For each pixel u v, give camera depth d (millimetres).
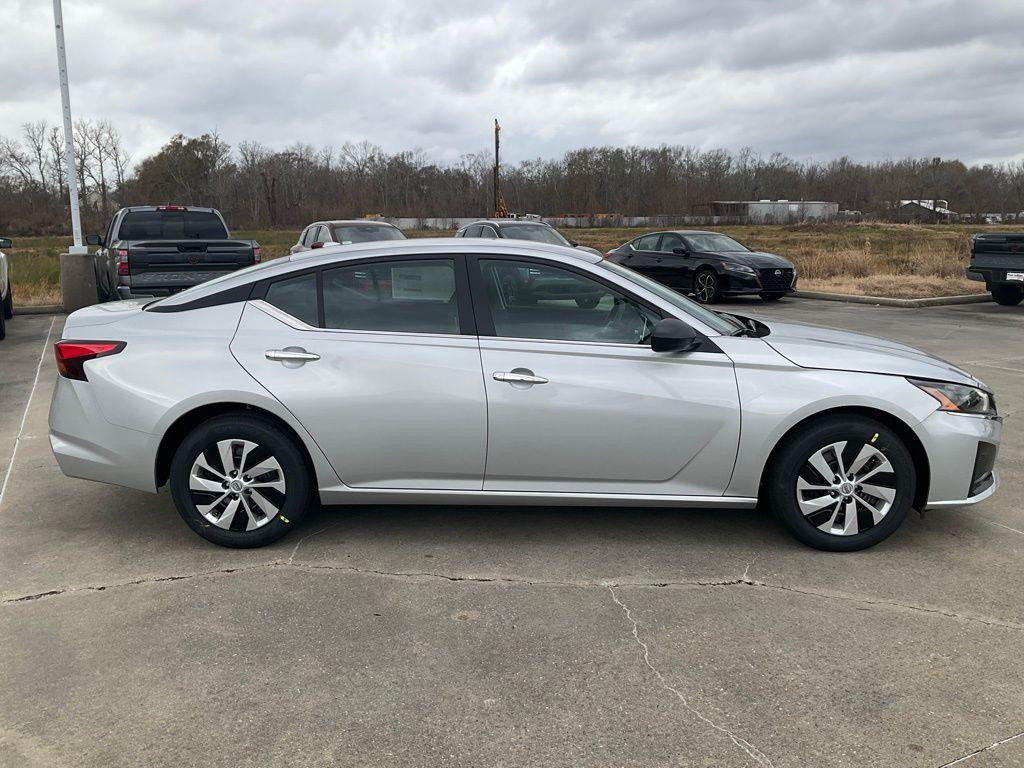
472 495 3912
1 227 61094
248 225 80875
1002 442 5852
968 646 3059
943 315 13641
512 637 3139
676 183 95875
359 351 3811
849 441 3824
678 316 3896
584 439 3809
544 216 88938
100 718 2621
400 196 87875
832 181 101438
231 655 3002
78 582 3611
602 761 2410
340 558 3877
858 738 2512
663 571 3734
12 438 5941
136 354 3867
